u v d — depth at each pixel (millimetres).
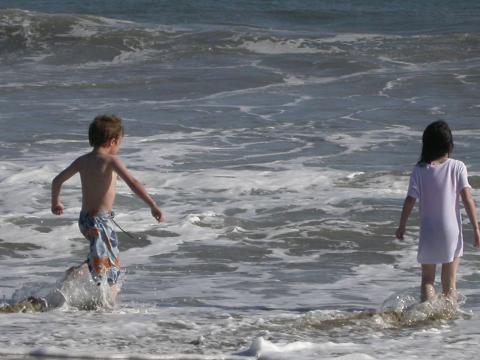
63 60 77688
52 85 65500
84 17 88062
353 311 20969
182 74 68812
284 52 76875
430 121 50875
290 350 16766
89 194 21062
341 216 31844
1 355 16375
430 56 74250
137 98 60438
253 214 32500
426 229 20359
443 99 57469
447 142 20453
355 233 29953
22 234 30062
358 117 52250
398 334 18641
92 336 17953
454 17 108438
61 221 31516
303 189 36031
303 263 26922
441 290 21828
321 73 68500
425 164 20562
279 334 18375
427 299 20266
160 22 111062
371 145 44656
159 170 39656
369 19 108500
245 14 113688
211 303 22156
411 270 26016
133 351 16781
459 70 67625
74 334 18109
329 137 46781
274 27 104625
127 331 18438
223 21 109500
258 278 25156
